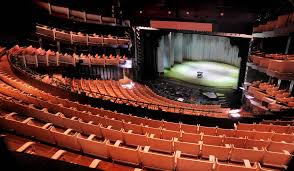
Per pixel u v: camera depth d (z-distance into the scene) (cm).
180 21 1747
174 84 2050
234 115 1055
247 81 1691
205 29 1700
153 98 1524
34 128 550
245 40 1716
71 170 218
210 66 2423
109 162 514
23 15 791
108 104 965
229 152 525
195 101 1741
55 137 543
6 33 745
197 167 445
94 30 1994
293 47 1330
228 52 2397
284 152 548
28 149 537
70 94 999
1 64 1275
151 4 2070
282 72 1112
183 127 753
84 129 641
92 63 1720
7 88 842
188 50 2575
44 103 780
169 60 2352
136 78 2058
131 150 479
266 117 961
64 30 1812
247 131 696
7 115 641
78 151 542
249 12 1748
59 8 1753
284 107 1050
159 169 484
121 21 1930
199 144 535
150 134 645
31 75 1065
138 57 2042
